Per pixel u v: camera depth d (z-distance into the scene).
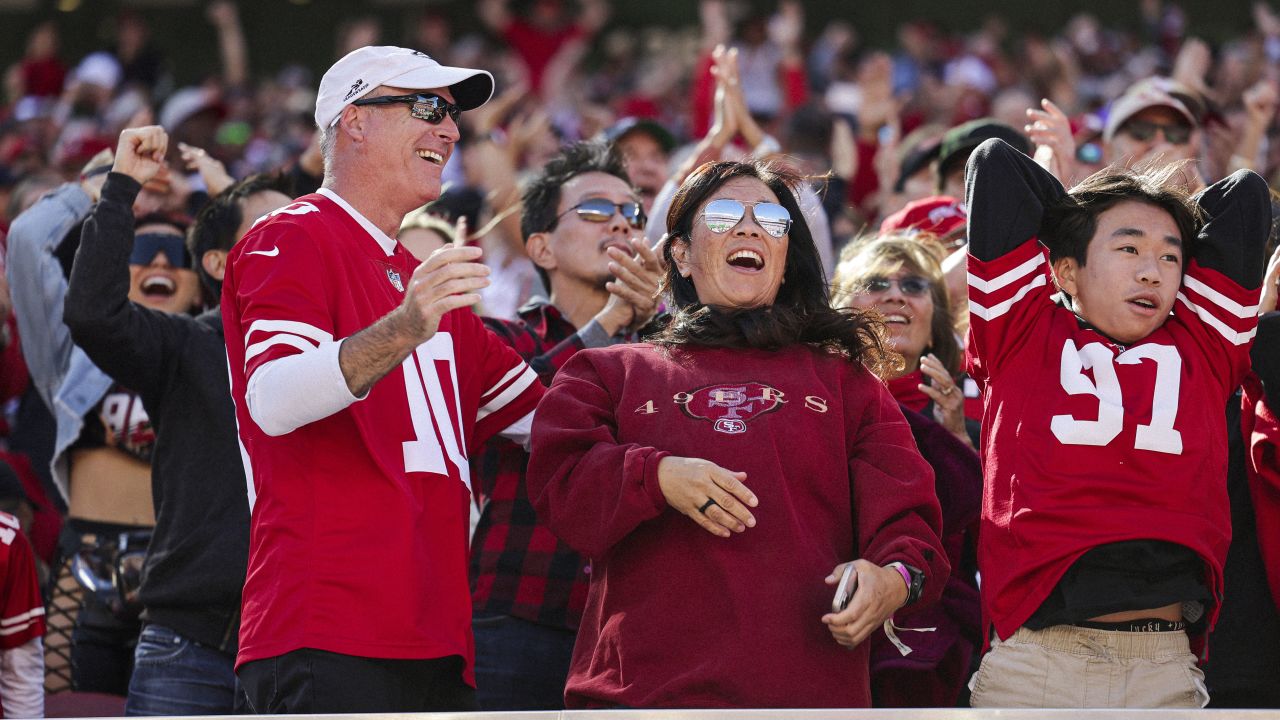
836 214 25.81
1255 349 13.38
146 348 14.17
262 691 11.44
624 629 11.86
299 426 11.33
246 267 11.97
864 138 28.97
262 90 57.91
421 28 63.09
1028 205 12.70
